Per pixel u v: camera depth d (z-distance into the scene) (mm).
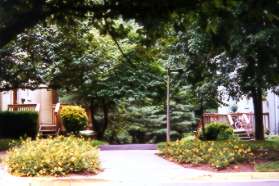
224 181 13891
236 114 31484
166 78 25531
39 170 13820
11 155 14859
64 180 13227
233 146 17188
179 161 16609
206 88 20312
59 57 21250
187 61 18875
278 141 20984
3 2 3396
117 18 3844
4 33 3422
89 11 3760
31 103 31078
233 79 18922
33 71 21656
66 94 28812
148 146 22500
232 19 3891
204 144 17828
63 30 4211
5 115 24484
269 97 31938
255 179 14273
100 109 29344
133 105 29344
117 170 15141
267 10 3873
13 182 13055
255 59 13164
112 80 25609
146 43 4234
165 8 3719
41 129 27453
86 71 22859
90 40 6703
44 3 3547
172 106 29516
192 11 3797
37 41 19906
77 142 16844
